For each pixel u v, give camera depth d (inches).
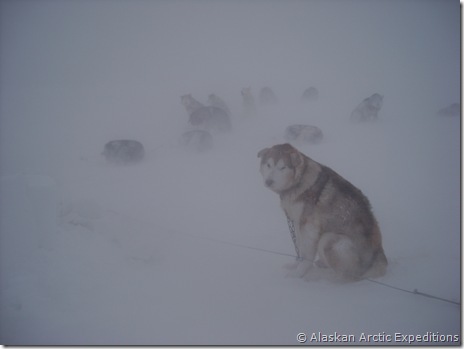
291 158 115.2
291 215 121.7
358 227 114.0
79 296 118.1
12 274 124.5
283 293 117.1
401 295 112.2
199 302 114.6
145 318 107.4
